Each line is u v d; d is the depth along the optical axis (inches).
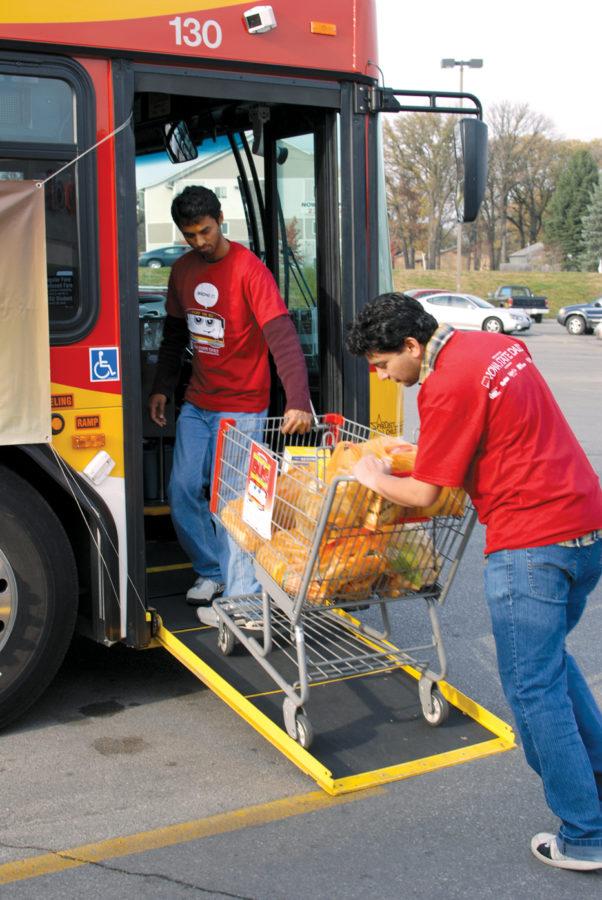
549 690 120.4
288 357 173.3
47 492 167.0
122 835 130.4
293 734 148.6
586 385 780.6
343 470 137.1
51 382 155.8
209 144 225.6
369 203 186.5
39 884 119.0
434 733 156.2
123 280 160.6
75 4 153.6
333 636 186.2
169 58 161.8
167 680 184.7
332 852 127.6
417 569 144.7
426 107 182.2
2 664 156.7
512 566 120.2
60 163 155.4
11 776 146.0
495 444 119.9
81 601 170.9
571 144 3393.2
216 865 124.0
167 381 196.5
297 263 205.0
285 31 172.7
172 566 215.9
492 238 3203.7
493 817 137.6
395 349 124.0
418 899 118.0
